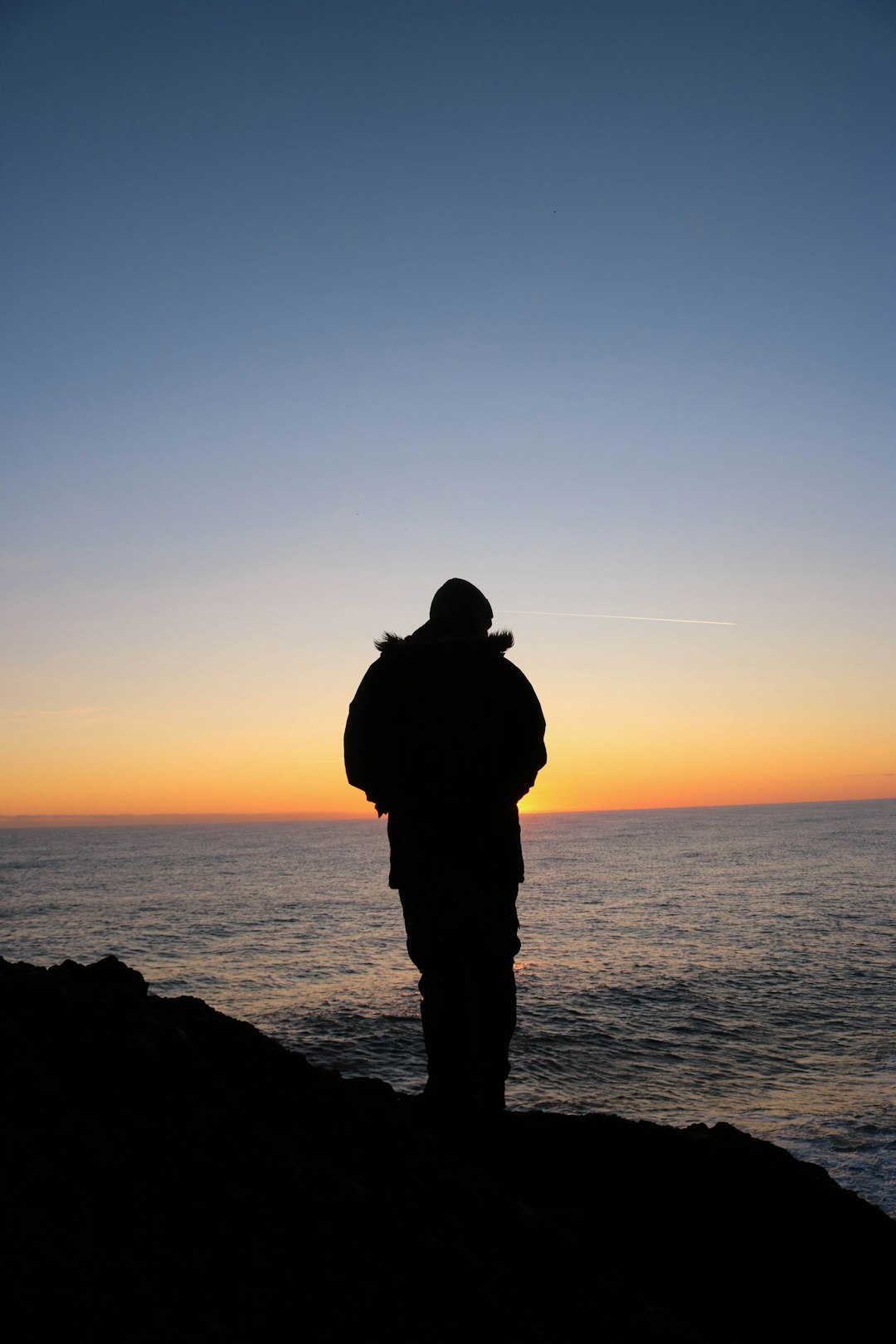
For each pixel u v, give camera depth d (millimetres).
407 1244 2150
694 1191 3344
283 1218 2064
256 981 33688
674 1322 2287
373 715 3152
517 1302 2102
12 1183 1853
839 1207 3393
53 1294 1576
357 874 99688
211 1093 2480
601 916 53781
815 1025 25281
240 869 114562
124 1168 2035
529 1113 3895
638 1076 20391
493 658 3215
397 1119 2836
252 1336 1663
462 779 3100
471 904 3092
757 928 46719
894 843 126938
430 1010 3193
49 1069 2352
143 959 39656
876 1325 2857
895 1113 16672
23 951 42844
